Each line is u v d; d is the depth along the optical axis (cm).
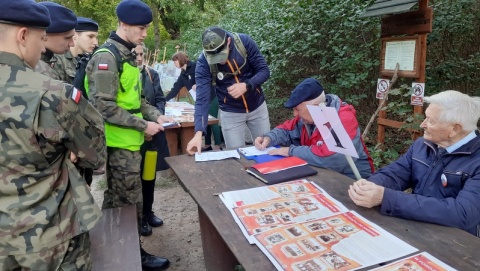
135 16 210
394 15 330
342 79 413
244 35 291
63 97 115
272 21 511
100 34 1730
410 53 315
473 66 412
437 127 163
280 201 166
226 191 182
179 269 260
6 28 110
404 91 404
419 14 304
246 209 158
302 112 222
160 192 403
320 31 442
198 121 270
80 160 135
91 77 208
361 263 116
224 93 303
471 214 142
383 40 345
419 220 144
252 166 211
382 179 186
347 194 172
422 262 115
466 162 163
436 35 400
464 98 160
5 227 112
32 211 115
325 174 200
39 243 115
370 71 432
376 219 146
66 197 124
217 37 267
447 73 412
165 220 336
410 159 190
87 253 135
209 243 225
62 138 117
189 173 211
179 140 447
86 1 1692
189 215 344
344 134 167
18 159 110
